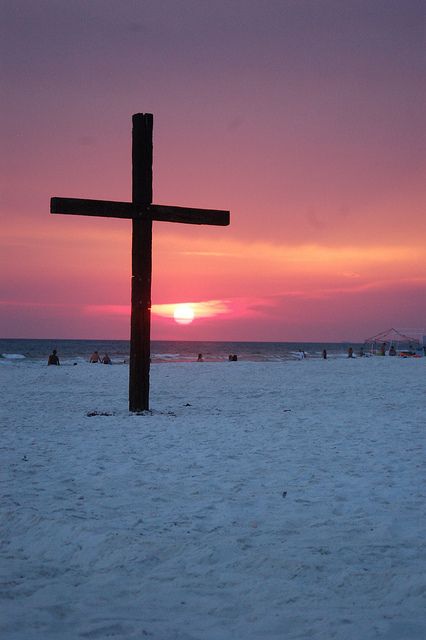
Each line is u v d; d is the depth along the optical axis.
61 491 6.38
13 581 3.90
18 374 24.75
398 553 4.43
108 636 3.05
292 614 3.37
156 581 3.91
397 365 29.27
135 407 13.57
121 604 3.53
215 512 5.61
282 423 11.80
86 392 18.73
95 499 6.05
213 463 7.94
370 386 19.77
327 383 21.25
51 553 4.54
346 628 3.15
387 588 3.76
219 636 3.08
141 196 13.09
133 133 13.16
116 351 90.44
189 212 13.43
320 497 6.16
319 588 3.77
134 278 13.48
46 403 15.61
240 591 3.74
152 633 3.10
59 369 27.48
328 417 12.60
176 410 14.31
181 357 61.97
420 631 3.12
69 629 3.14
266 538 4.82
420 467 7.60
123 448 9.07
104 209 12.81
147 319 13.61
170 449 9.00
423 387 19.14
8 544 4.75
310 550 4.49
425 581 3.81
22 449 8.90
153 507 5.77
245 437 10.11
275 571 4.07
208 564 4.22
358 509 5.69
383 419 12.18
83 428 11.17
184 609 3.46
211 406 15.18
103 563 4.29
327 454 8.52
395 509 5.69
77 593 3.71
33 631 3.09
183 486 6.66
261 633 3.12
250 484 6.75
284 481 6.89
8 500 5.96
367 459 8.13
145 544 4.62
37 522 5.20
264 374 25.36
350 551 4.48
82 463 7.91
